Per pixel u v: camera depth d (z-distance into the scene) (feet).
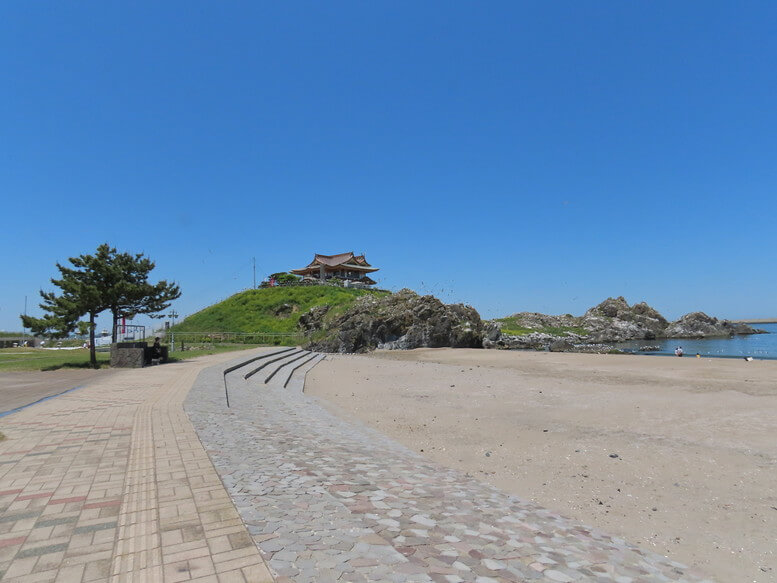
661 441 34.60
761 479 26.48
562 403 50.90
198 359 89.04
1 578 11.74
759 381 66.08
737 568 17.54
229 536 14.12
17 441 25.93
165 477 19.62
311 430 34.96
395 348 156.35
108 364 77.77
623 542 18.97
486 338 177.47
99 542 13.84
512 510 21.09
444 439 36.83
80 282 74.23
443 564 13.92
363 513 17.63
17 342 166.40
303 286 226.58
